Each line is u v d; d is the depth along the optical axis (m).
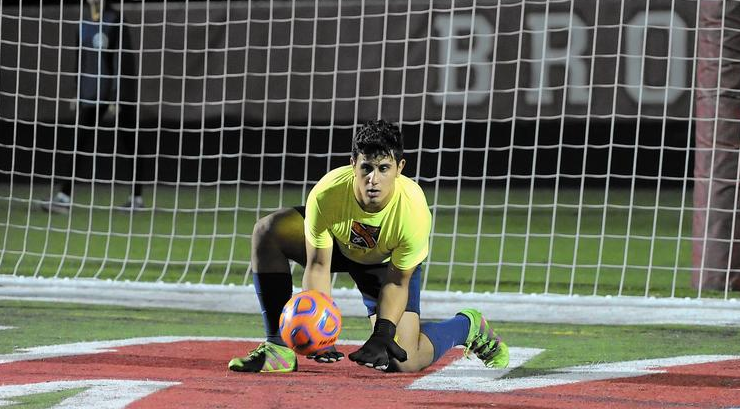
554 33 37.22
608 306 20.05
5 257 27.36
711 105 23.16
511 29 37.44
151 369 13.76
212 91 40.50
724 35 22.88
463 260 28.34
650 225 35.16
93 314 19.12
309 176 43.66
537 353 15.66
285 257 13.79
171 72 39.81
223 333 17.39
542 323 18.70
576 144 42.84
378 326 12.55
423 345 13.48
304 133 41.59
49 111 38.94
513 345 16.47
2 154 44.91
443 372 13.82
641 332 17.80
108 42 34.62
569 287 23.86
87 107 35.12
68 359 14.49
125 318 18.80
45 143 45.06
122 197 42.03
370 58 39.50
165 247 30.05
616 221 35.97
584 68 37.09
